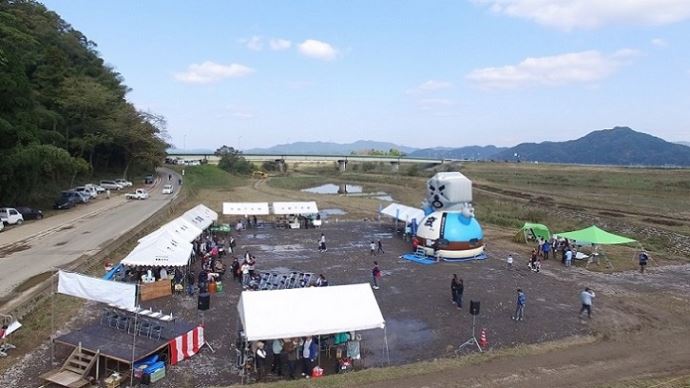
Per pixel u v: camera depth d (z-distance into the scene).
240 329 22.25
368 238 50.59
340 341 21.23
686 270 38.19
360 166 191.75
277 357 19.41
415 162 190.12
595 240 39.28
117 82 110.31
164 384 18.27
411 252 43.56
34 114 50.84
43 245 37.34
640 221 59.16
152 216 52.62
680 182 100.62
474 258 41.06
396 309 27.86
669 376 19.33
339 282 33.19
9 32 51.47
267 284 30.72
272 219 62.84
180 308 26.95
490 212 69.31
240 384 18.33
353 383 18.09
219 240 46.62
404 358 21.33
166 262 29.14
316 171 171.75
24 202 54.25
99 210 57.75
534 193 90.00
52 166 51.56
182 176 110.31
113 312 22.48
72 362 18.55
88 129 80.44
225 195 89.06
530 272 36.81
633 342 23.23
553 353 21.69
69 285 20.72
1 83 45.62
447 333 24.31
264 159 168.12
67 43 94.75
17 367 18.91
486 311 27.66
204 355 21.08
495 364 20.27
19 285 26.88
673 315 27.25
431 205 43.47
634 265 39.66
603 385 18.20
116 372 18.31
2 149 45.66
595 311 27.83
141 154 94.69
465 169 160.25
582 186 101.81
